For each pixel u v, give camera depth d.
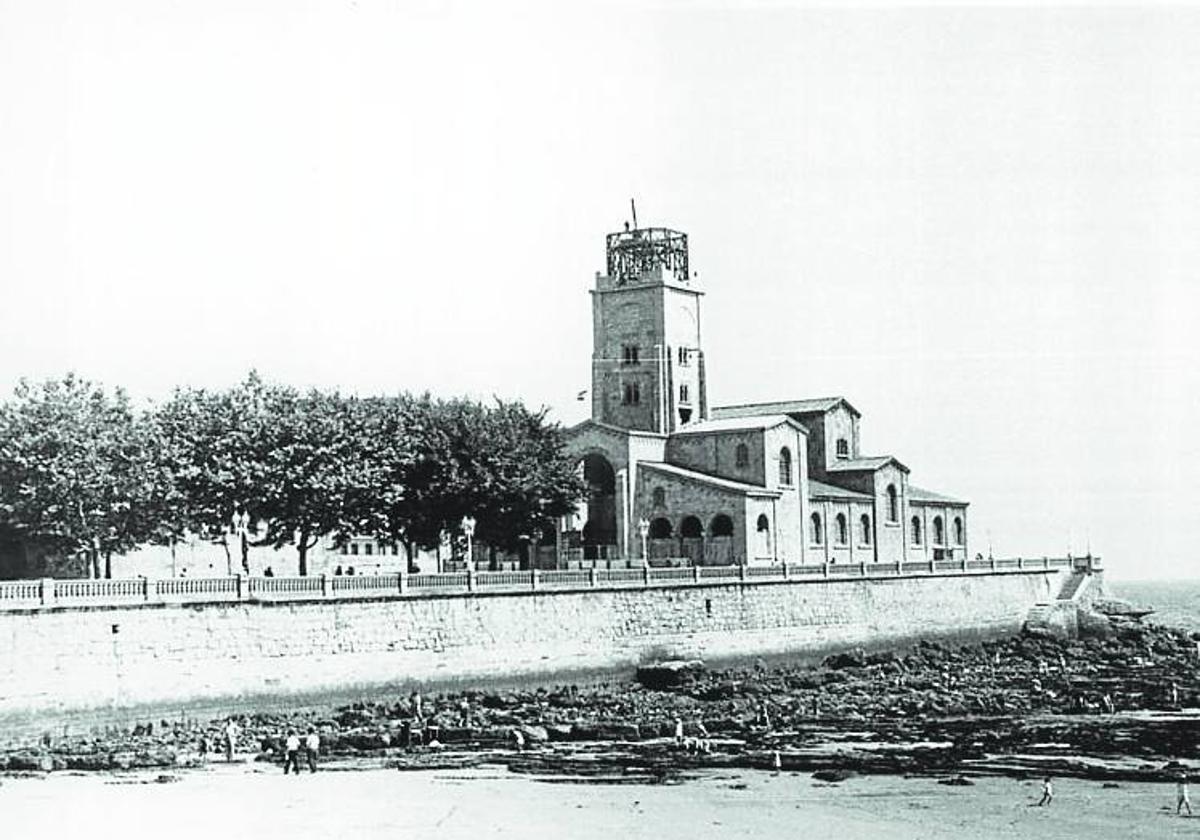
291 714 81.81
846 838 56.19
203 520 99.56
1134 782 67.81
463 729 78.81
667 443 144.38
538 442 116.19
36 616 72.69
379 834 56.84
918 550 161.75
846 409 160.38
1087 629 150.25
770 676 108.31
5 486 92.06
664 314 149.75
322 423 102.25
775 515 136.88
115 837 56.12
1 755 69.19
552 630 98.25
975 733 83.38
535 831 57.25
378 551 145.38
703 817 59.84
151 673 76.88
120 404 99.94
